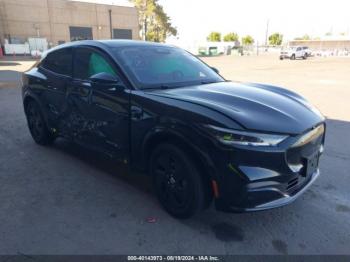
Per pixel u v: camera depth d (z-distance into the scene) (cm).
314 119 295
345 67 2369
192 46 6191
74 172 413
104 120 352
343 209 328
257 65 2589
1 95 1012
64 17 4659
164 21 5916
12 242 272
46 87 446
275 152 252
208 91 316
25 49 4053
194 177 275
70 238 278
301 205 335
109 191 363
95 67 366
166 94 303
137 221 304
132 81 325
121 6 5256
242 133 247
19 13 4272
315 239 279
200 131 259
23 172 412
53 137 500
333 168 429
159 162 307
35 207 329
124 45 378
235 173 251
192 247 268
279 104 303
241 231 290
